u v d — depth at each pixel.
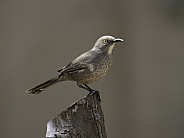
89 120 7.19
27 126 14.79
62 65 14.54
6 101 14.80
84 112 7.19
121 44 14.83
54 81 9.15
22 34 14.70
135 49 14.91
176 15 15.45
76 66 8.77
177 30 15.07
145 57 14.93
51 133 7.05
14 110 14.80
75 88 14.55
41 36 14.62
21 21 14.70
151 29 14.96
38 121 14.75
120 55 14.84
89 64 8.70
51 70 14.58
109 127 14.80
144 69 14.92
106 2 14.62
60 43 14.56
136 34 14.89
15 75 14.74
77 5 14.55
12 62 14.73
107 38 8.85
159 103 14.91
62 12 14.58
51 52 14.58
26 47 14.69
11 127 14.84
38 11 14.65
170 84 14.96
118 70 14.83
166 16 15.04
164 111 14.91
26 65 14.69
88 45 14.54
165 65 14.98
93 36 14.57
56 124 7.08
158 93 14.93
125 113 14.86
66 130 7.06
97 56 8.77
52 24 14.57
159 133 14.93
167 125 14.93
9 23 14.75
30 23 14.66
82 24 14.57
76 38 14.54
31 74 14.66
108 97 14.76
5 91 14.79
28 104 14.75
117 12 14.72
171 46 15.05
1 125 14.87
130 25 14.84
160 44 15.01
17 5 14.73
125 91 14.84
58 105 14.59
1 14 14.79
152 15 14.98
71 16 14.56
